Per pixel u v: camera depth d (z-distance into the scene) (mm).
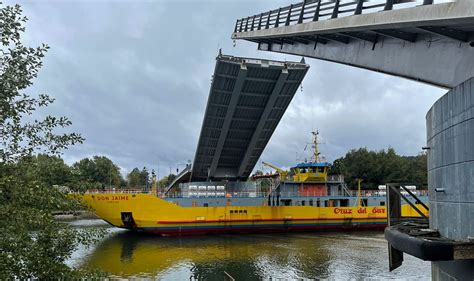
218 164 36500
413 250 7109
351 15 14188
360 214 36688
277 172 39438
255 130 32062
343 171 65688
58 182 7031
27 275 6363
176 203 33438
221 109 29625
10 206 5863
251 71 26594
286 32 19688
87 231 7633
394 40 15195
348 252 25500
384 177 64125
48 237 6629
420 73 13930
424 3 10602
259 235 33375
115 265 21969
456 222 7367
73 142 7426
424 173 64500
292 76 27656
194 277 19531
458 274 7402
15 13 6480
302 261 22797
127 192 33156
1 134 6590
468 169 6887
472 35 11680
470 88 6840
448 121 7793
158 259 23500
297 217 35312
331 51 19500
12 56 6520
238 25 26828
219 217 33594
